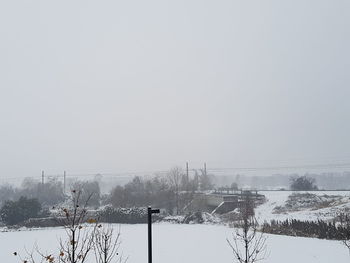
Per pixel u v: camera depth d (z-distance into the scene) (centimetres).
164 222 3959
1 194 7931
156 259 1606
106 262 732
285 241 2083
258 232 2539
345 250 1744
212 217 3947
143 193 5300
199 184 7188
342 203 3528
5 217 3869
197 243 2130
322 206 3625
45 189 7106
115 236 2438
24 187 8838
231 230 2873
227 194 4959
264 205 4162
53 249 1983
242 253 1700
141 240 2266
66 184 8762
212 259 1582
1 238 2689
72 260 656
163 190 5150
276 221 2959
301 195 4216
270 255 1625
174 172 6238
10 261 1652
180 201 5066
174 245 2055
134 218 3916
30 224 3619
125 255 1692
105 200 5866
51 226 3572
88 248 698
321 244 1948
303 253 1670
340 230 2109
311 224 2414
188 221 3859
